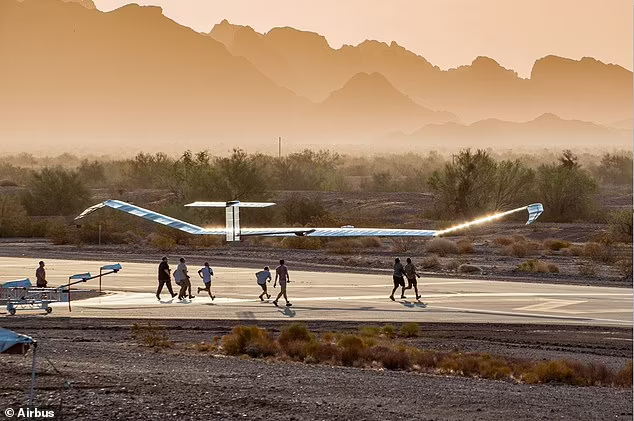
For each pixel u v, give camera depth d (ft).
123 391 135.23
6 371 149.18
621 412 133.69
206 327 237.04
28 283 273.54
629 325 243.40
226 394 135.95
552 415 130.00
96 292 310.65
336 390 144.77
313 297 300.20
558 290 324.60
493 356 196.75
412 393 144.46
